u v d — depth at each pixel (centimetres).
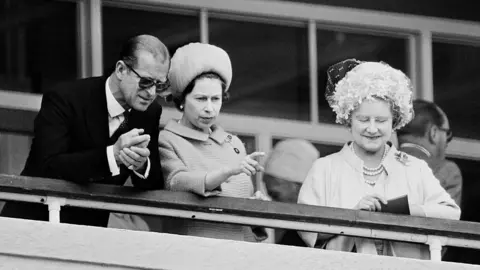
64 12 2856
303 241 2362
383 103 2327
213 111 2289
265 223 2267
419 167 2356
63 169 2169
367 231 2295
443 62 3067
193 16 2930
